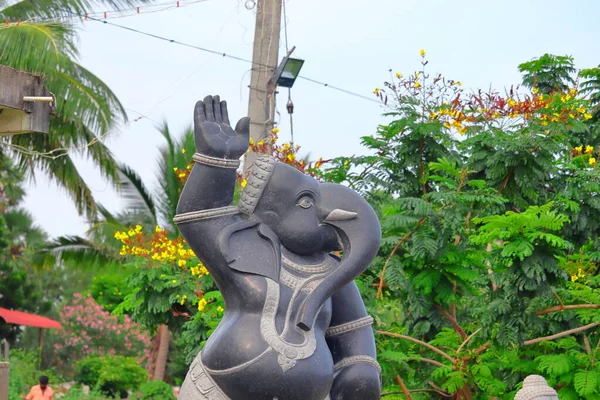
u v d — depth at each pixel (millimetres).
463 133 8336
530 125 7930
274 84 10070
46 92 7395
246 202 4105
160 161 16422
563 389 7031
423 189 8008
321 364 3885
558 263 7074
